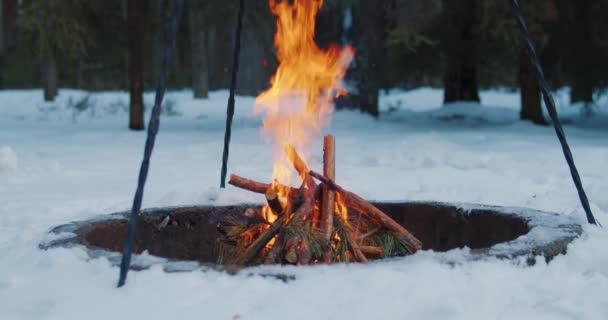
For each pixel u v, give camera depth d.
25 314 2.52
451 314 2.39
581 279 2.86
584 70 16.86
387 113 21.55
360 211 3.49
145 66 24.28
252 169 9.01
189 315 2.36
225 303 2.40
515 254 2.79
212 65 35.38
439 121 18.77
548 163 9.25
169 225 3.88
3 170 8.34
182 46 29.73
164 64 2.88
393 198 6.35
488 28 17.94
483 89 37.12
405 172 8.43
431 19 18.27
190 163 9.84
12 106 27.75
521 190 6.82
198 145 12.20
